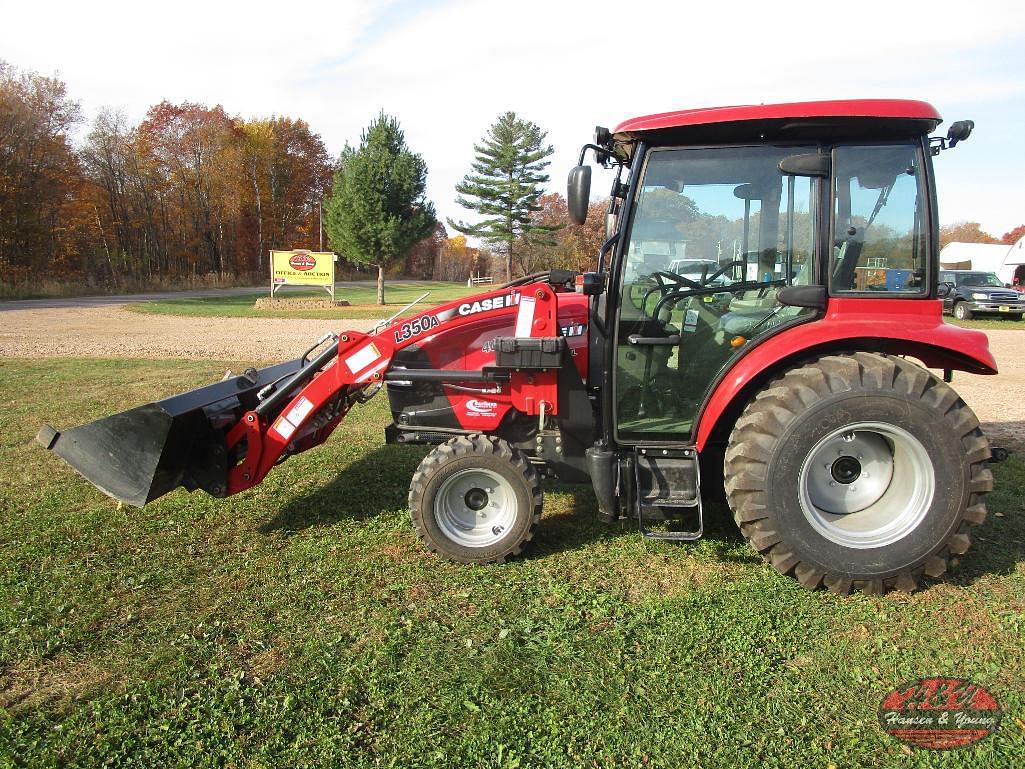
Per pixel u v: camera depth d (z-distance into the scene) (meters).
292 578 3.58
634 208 3.54
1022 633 3.03
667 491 3.56
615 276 3.60
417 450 5.78
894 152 3.34
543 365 3.60
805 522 3.30
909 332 3.28
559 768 2.28
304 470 5.25
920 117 3.17
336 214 25.20
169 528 4.20
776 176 3.43
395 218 24.75
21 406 7.34
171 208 45.19
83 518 4.31
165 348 12.59
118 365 10.24
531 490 3.65
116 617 3.19
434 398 4.09
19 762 2.28
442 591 3.44
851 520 3.43
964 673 2.77
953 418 3.22
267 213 52.25
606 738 2.41
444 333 4.08
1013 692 2.65
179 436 3.76
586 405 3.80
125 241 41.69
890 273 3.39
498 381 3.92
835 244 3.39
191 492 4.49
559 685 2.69
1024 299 18.69
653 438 3.71
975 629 3.06
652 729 2.45
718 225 3.51
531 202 45.22
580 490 4.86
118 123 40.56
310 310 22.61
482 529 3.78
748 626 3.08
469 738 2.40
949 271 20.73
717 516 4.32
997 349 12.93
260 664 2.84
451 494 3.77
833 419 3.23
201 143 46.34
